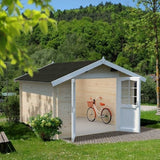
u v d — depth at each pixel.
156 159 6.85
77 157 7.19
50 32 51.25
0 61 1.86
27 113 13.27
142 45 16.41
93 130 11.91
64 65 13.12
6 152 7.88
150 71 34.47
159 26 16.16
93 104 14.09
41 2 1.75
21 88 13.98
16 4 1.73
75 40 49.53
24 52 1.80
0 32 1.64
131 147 8.36
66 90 10.49
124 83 12.12
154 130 11.90
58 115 10.30
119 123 11.92
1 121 14.99
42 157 7.20
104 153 7.65
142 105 23.55
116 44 50.38
